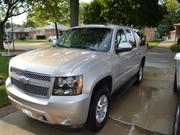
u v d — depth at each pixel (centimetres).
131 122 458
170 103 574
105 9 2702
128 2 2508
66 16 2880
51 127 419
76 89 338
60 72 338
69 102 329
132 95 639
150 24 2664
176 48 2403
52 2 2489
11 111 486
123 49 474
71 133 402
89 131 409
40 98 346
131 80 654
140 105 557
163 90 694
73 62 364
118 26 548
